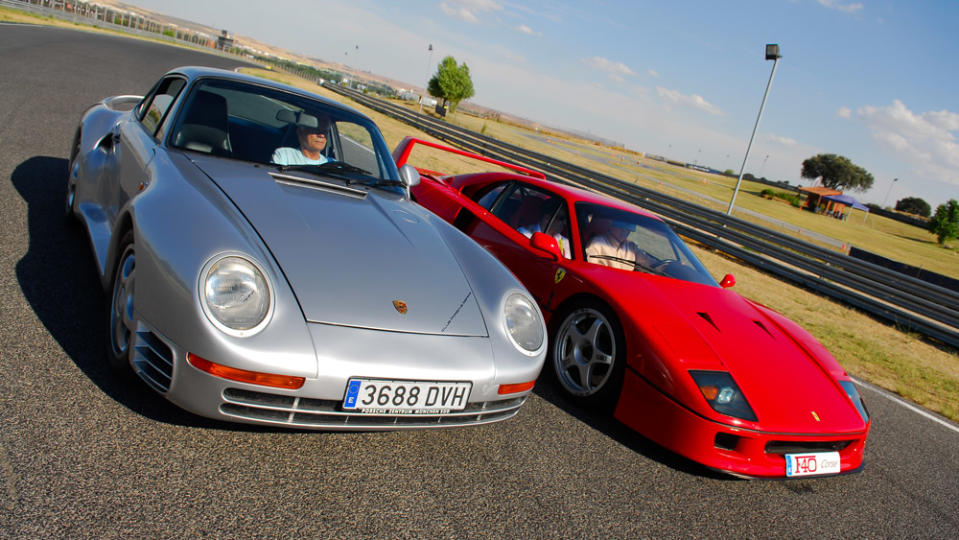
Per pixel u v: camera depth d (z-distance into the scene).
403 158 4.23
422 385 1.97
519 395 2.27
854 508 2.81
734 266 10.66
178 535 1.55
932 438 4.15
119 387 2.16
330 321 1.89
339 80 76.06
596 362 2.99
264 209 2.21
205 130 2.68
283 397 1.83
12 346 2.24
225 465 1.88
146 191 2.18
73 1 40.34
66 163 5.21
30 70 10.69
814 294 9.90
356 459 2.10
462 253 2.59
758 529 2.40
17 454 1.70
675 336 2.77
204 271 1.78
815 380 2.91
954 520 2.93
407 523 1.83
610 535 2.07
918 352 7.30
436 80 56.78
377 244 2.32
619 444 2.78
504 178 4.41
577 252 3.49
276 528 1.66
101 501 1.61
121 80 12.55
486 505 2.04
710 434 2.52
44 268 3.03
